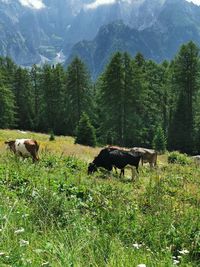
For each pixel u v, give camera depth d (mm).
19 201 8688
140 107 71438
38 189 9516
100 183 13227
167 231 8039
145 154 23422
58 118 86750
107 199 10727
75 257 5590
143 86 69812
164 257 6660
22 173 12438
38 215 7734
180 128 68688
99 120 80750
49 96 87062
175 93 74875
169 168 21438
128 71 66438
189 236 7836
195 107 71250
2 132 57750
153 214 8836
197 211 9383
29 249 5906
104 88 66875
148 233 7871
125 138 67062
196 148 67812
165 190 13820
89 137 46781
